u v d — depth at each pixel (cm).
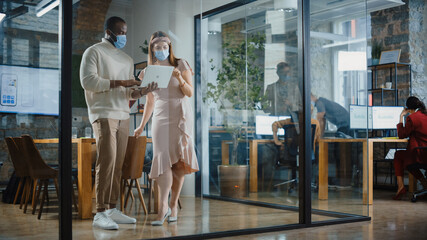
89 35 311
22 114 302
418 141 575
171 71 350
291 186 393
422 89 723
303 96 398
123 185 322
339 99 420
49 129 301
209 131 407
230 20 411
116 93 321
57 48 302
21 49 302
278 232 364
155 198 338
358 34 436
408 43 719
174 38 356
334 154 410
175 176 352
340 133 416
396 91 707
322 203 400
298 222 388
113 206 317
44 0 306
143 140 334
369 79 761
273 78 409
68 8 302
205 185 400
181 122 351
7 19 303
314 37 409
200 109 402
